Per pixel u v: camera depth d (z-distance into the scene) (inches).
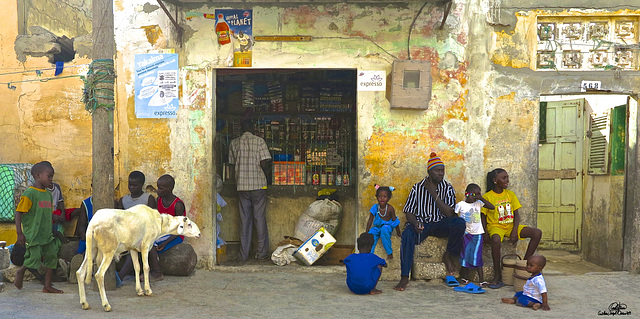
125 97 247.6
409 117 241.3
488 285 218.1
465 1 239.8
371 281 201.0
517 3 238.7
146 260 195.0
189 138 246.8
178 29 243.6
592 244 285.3
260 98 286.2
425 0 222.5
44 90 251.4
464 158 240.8
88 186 250.5
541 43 240.5
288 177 280.4
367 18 240.7
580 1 236.2
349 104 281.4
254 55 244.1
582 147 304.5
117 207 229.8
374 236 229.6
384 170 241.9
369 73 241.6
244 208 267.0
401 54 240.8
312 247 247.9
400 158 241.8
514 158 239.8
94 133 201.2
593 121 288.0
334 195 277.0
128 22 246.5
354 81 283.1
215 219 252.7
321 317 172.4
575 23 240.1
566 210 313.4
